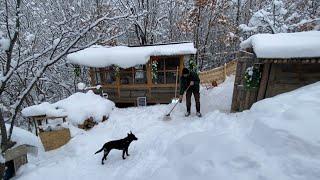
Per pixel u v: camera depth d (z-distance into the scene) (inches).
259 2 775.1
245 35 735.7
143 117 335.0
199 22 707.4
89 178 204.5
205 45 733.3
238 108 294.2
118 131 296.5
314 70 256.2
